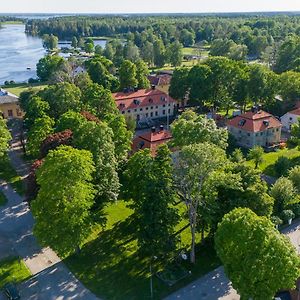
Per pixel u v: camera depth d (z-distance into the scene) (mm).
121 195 73250
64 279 53156
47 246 55469
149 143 83125
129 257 57438
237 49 192000
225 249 44844
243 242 42906
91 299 49562
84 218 53312
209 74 120562
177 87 125938
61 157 53688
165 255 56375
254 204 54188
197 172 51000
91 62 154375
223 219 46031
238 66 123062
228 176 53125
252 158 87375
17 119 112125
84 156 55969
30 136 85188
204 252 58344
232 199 54656
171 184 53031
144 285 51906
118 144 79188
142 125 116938
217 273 54062
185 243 60500
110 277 53469
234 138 99375
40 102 98312
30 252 59188
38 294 50531
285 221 64938
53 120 91438
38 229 52906
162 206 51156
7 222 67438
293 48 166750
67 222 52125
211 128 73688
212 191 53250
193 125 73438
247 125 99250
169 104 123500
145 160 60312
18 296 49625
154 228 51250
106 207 71188
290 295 47094
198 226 58156
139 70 145750
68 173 52438
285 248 42469
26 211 70875
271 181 80438
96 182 63312
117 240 61531
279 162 82062
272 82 121188
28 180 64750
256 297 42562
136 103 117062
